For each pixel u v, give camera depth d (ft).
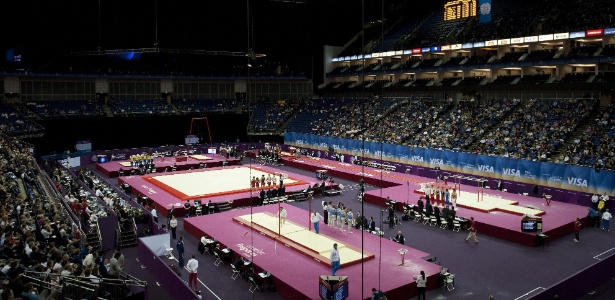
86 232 88.38
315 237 84.74
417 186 128.47
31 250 53.62
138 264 80.18
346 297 59.88
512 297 64.13
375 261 74.33
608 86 135.54
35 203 77.66
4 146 120.57
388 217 99.66
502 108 157.28
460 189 124.26
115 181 151.94
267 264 73.20
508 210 102.06
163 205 112.78
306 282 66.03
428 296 65.36
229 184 136.67
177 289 64.54
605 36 144.87
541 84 152.66
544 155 123.85
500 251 82.99
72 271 50.62
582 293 64.54
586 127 131.54
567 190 113.09
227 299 65.51
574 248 84.33
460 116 163.32
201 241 84.33
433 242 88.07
